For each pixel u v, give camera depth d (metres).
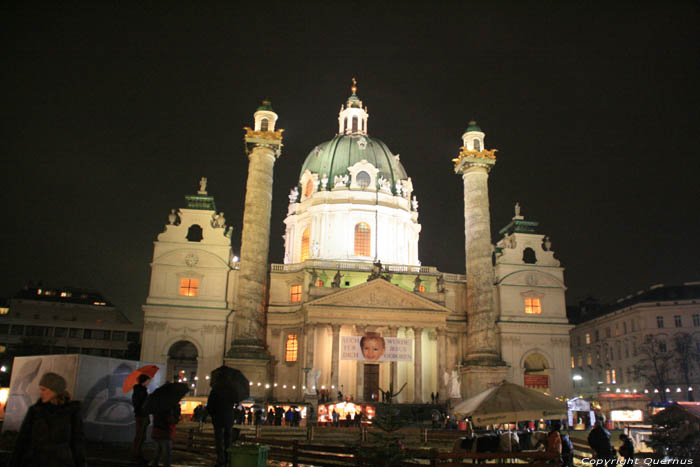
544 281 77.19
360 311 67.50
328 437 43.09
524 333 74.94
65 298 106.75
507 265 77.25
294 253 84.31
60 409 10.92
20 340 97.25
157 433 16.19
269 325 72.12
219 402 16.98
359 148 85.56
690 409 26.42
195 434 29.23
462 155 72.75
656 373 80.06
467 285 71.44
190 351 74.81
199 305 69.56
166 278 69.94
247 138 68.69
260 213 67.56
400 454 18.62
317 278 72.62
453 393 62.91
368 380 69.50
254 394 62.56
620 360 91.94
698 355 81.75
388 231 81.75
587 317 106.44
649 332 85.50
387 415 18.91
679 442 25.44
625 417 49.81
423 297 68.81
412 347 68.50
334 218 80.69
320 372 62.16
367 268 73.81
